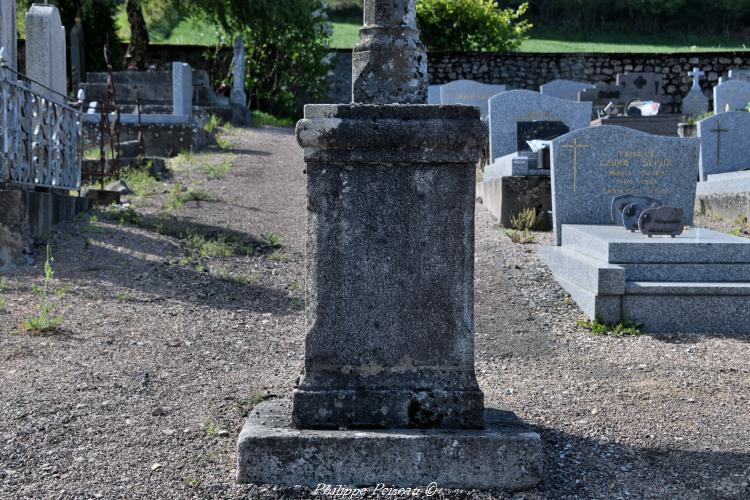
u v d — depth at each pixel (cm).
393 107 312
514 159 963
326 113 311
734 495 311
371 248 318
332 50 2412
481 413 319
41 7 905
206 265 686
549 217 948
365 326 320
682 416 401
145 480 310
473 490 302
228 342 509
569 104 1141
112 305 561
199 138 1353
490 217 1012
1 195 628
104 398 398
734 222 959
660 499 307
